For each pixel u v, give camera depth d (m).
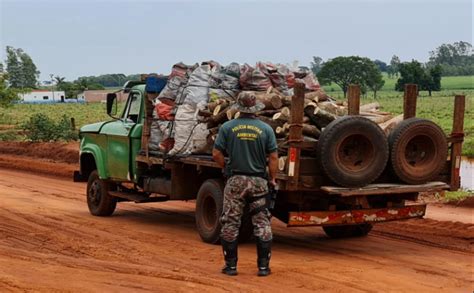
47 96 134.88
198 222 11.09
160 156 12.09
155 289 7.57
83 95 131.50
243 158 8.52
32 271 8.17
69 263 8.84
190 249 10.29
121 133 13.29
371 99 83.12
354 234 11.57
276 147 8.64
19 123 53.53
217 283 7.99
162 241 11.01
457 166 10.49
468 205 15.24
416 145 10.20
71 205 15.91
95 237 11.28
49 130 34.00
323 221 9.90
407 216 10.41
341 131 9.34
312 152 9.60
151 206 15.76
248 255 9.79
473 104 63.88
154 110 12.38
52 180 21.78
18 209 14.53
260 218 8.55
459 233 11.81
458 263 9.48
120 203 16.17
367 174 9.59
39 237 11.07
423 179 10.12
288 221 9.75
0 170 25.08
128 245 10.55
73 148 29.88
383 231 12.16
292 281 8.22
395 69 160.88
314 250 10.48
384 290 7.88
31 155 30.38
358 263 9.41
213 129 10.95
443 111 59.41
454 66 165.12
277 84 11.26
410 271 8.92
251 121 8.62
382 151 9.68
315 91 11.30
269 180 8.69
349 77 76.00
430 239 11.40
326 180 9.59
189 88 11.46
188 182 11.90
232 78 11.47
